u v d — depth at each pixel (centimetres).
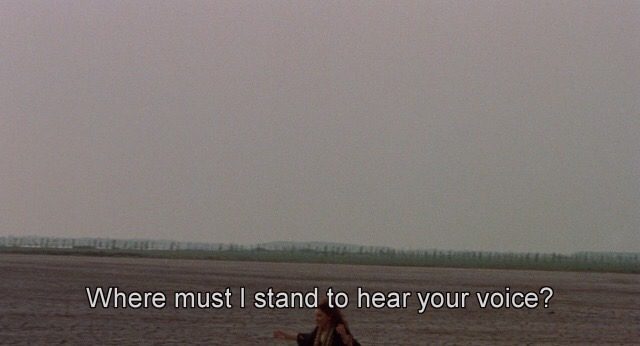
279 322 2803
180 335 2402
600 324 3045
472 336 2591
